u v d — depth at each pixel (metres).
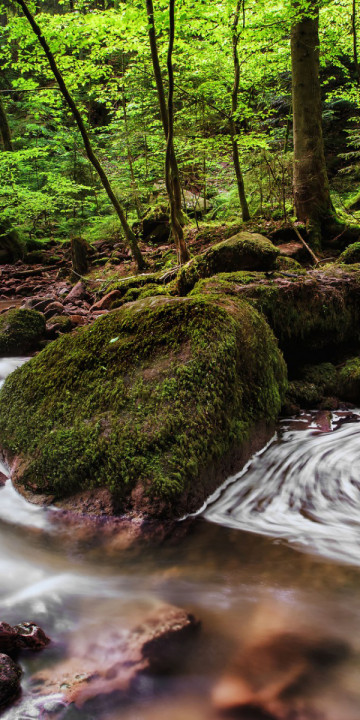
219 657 1.84
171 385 3.04
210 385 3.04
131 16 5.87
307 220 6.90
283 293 4.36
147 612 2.09
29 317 6.14
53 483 2.94
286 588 2.25
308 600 2.17
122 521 2.68
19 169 13.96
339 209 8.64
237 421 3.25
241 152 9.33
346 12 9.48
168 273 6.47
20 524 2.79
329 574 2.34
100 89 10.86
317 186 6.94
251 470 3.30
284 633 1.97
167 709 1.64
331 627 2.01
